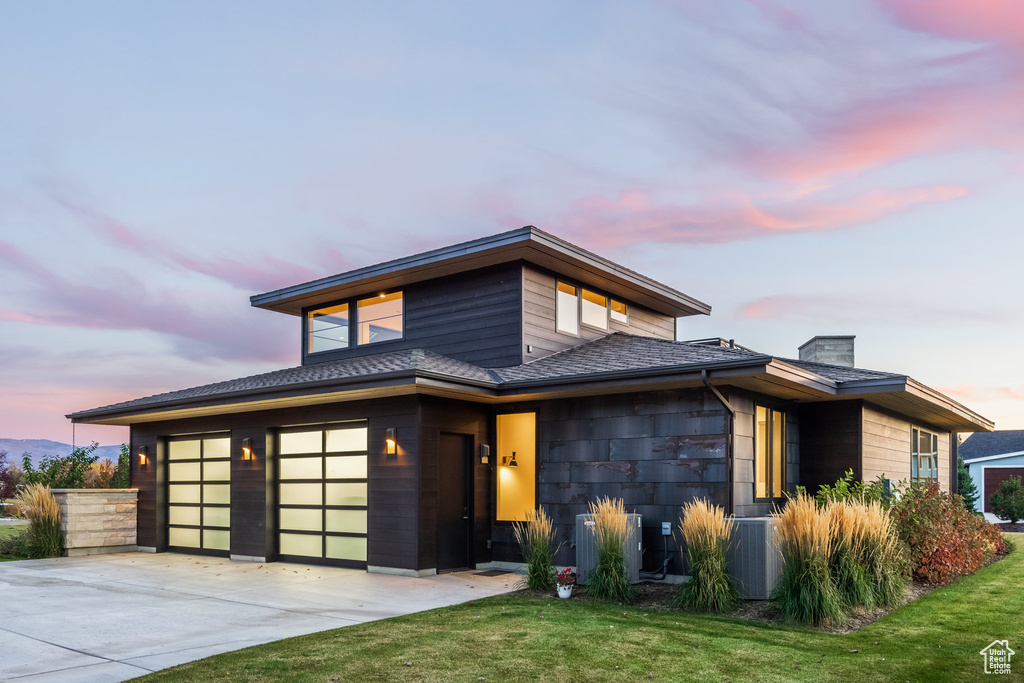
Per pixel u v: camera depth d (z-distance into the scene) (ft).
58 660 17.38
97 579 32.45
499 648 18.21
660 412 30.94
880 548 24.07
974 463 91.66
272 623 21.93
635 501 31.12
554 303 40.29
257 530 39.45
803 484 36.76
